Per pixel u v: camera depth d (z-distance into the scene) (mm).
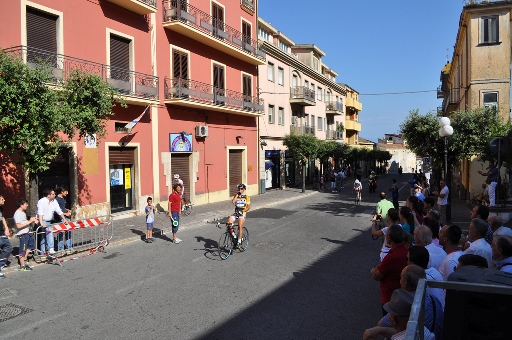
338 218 16828
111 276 8141
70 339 5199
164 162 18203
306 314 6117
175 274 8281
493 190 13352
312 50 40562
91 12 14336
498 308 2104
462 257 3516
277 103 31547
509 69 20750
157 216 16656
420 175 24188
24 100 8148
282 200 23734
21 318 5902
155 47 17594
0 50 8508
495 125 16312
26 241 8734
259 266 8969
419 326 1915
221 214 17609
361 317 6020
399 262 4684
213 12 22016
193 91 19281
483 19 21109
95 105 10492
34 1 12281
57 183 13195
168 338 5246
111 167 15570
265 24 31188
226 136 23766
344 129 51125
